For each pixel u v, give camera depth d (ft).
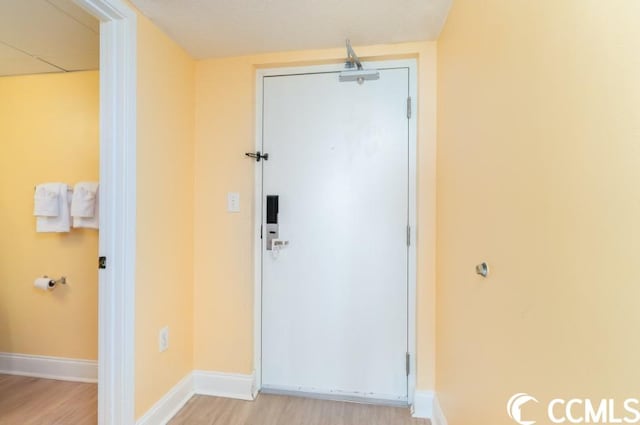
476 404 3.52
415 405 5.56
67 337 6.65
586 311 1.81
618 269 1.59
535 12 2.35
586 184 1.81
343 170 6.11
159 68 5.25
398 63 5.93
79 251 6.59
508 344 2.77
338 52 5.89
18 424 5.27
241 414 5.57
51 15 4.73
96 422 5.32
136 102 4.71
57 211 6.34
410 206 5.92
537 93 2.33
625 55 1.54
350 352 6.07
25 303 6.69
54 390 6.25
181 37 5.50
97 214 6.35
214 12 4.79
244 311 6.16
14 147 6.64
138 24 4.75
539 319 2.30
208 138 6.29
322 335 6.15
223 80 6.24
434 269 5.61
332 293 6.13
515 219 2.66
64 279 6.61
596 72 1.74
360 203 6.06
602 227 1.69
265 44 5.75
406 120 5.93
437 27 5.16
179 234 5.84
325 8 4.67
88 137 6.55
